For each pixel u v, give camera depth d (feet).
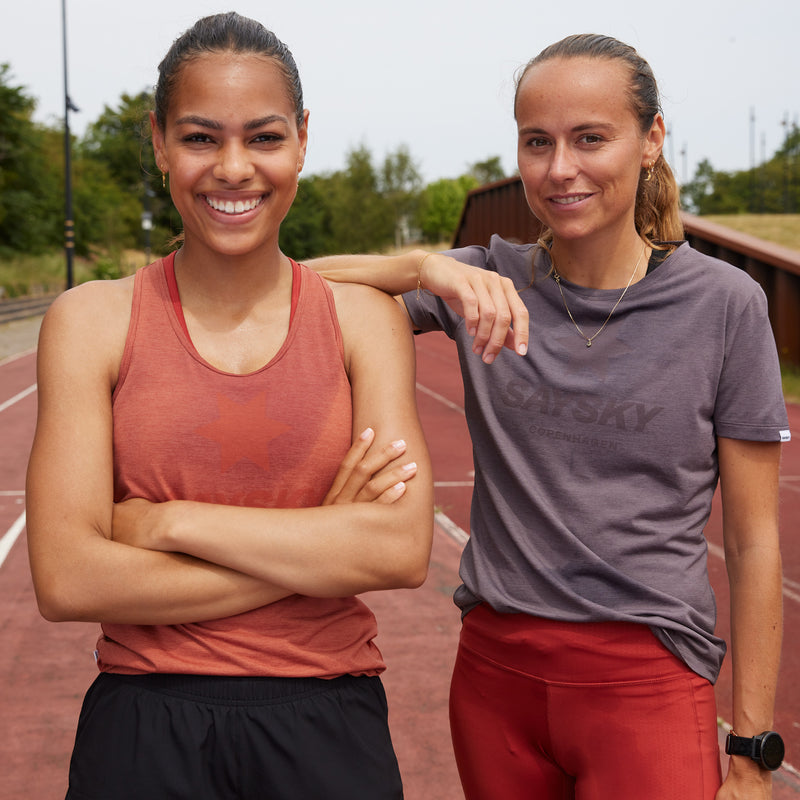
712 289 5.38
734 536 5.49
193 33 4.53
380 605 14.56
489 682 5.79
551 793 5.84
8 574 15.97
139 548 4.52
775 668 5.32
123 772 4.46
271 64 4.54
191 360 4.67
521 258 6.00
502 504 5.71
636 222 5.85
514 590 5.62
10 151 166.40
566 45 5.39
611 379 5.44
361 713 4.80
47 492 4.53
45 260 161.89
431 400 39.01
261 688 4.57
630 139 5.33
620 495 5.43
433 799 9.20
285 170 4.61
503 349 5.72
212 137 4.50
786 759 9.98
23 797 9.12
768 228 98.02
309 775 4.55
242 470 4.69
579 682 5.41
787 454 27.55
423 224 278.67
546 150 5.42
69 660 12.42
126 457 4.67
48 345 4.69
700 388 5.34
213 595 4.53
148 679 4.59
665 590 5.37
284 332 4.85
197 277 4.78
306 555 4.58
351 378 5.05
